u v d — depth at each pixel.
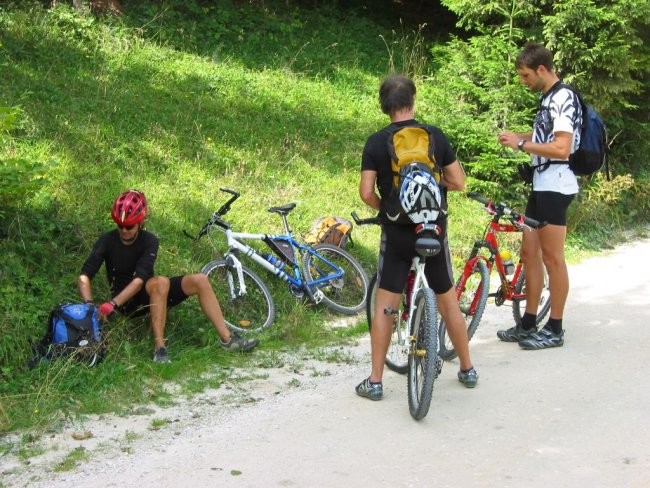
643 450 4.50
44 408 4.91
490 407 5.16
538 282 6.45
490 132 10.36
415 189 4.83
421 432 4.77
